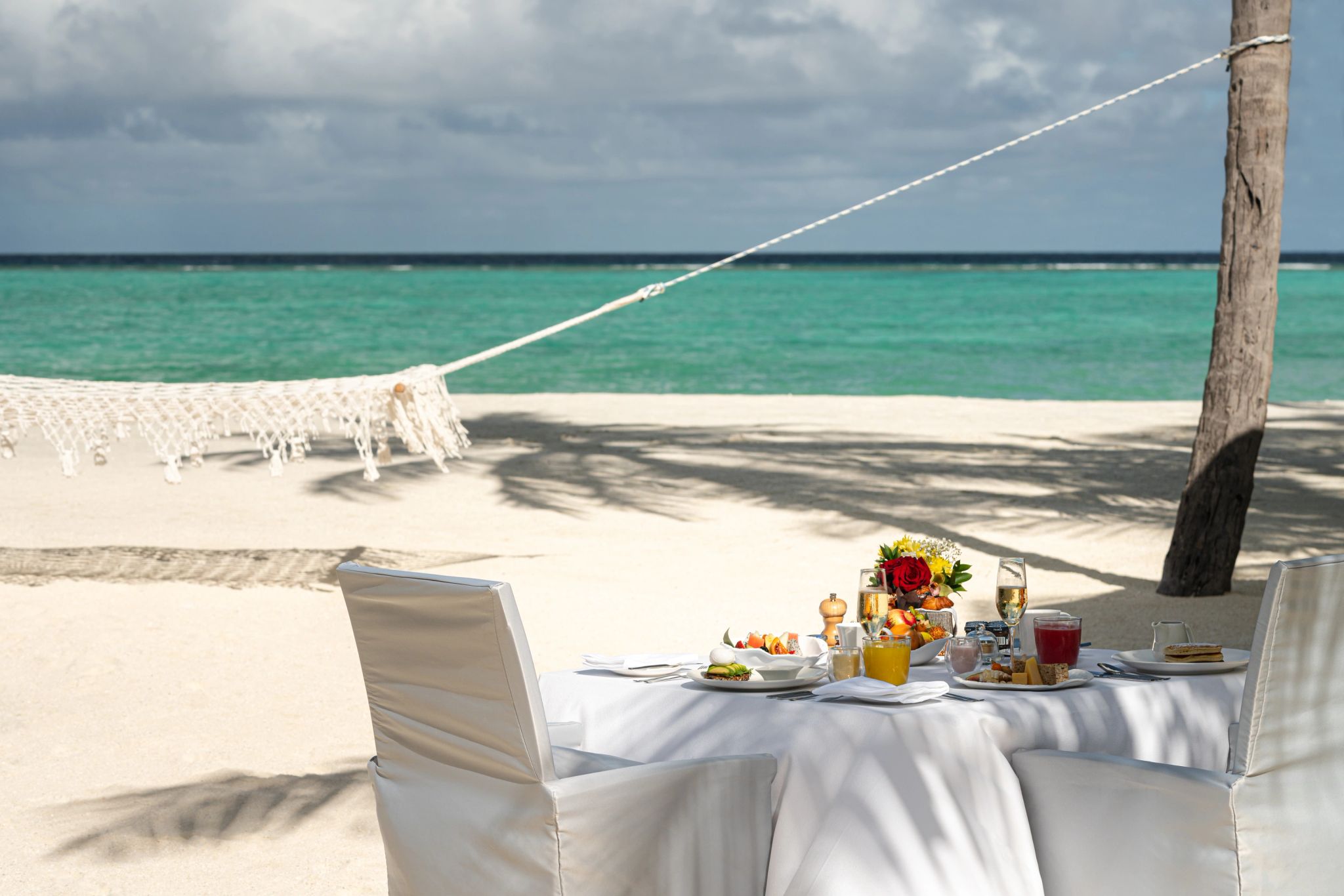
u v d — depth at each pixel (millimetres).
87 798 4520
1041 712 3123
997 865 2908
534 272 105000
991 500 11453
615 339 39000
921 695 3088
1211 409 7984
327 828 4207
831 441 15430
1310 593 2756
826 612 3918
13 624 7078
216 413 5891
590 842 2738
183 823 4266
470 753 2857
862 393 24828
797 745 3043
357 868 3881
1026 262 155750
